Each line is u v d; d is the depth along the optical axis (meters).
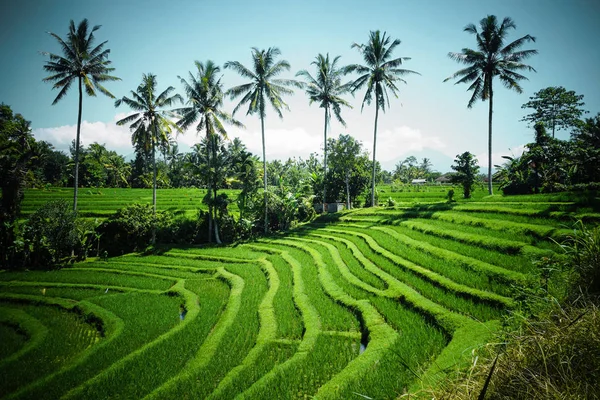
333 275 18.75
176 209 46.44
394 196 54.19
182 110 34.19
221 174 35.81
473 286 12.91
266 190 38.00
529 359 4.55
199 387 9.26
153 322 14.53
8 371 10.92
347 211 39.91
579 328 4.65
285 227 39.69
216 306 16.31
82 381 10.08
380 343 10.27
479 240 17.38
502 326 8.13
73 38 29.06
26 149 49.22
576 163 30.92
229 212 40.88
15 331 14.80
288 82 35.50
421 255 18.03
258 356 10.68
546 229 15.62
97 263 27.92
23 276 23.73
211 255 28.94
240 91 34.91
